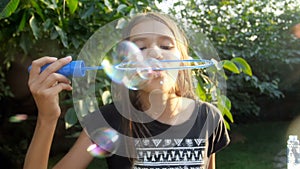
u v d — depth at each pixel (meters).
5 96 3.10
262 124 5.49
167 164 0.95
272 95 4.22
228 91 4.11
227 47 3.81
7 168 3.19
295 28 4.32
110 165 0.96
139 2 1.59
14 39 1.70
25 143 3.38
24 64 2.49
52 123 0.80
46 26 1.31
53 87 0.77
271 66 4.37
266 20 4.12
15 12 1.29
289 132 5.06
